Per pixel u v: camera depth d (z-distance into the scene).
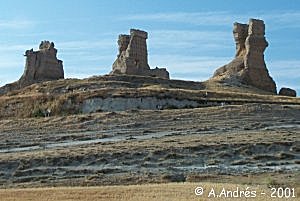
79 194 51.62
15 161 75.94
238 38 177.62
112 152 77.19
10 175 72.50
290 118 101.69
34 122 106.38
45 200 49.84
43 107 124.25
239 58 174.62
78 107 120.44
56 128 100.56
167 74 175.00
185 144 79.50
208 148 77.75
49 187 61.72
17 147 89.00
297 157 75.25
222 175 66.06
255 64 168.88
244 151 76.56
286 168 69.62
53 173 71.69
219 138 83.44
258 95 140.38
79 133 96.12
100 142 86.88
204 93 131.00
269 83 168.38
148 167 72.25
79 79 151.50
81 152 78.19
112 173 70.06
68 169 72.50
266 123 96.94
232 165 72.31
